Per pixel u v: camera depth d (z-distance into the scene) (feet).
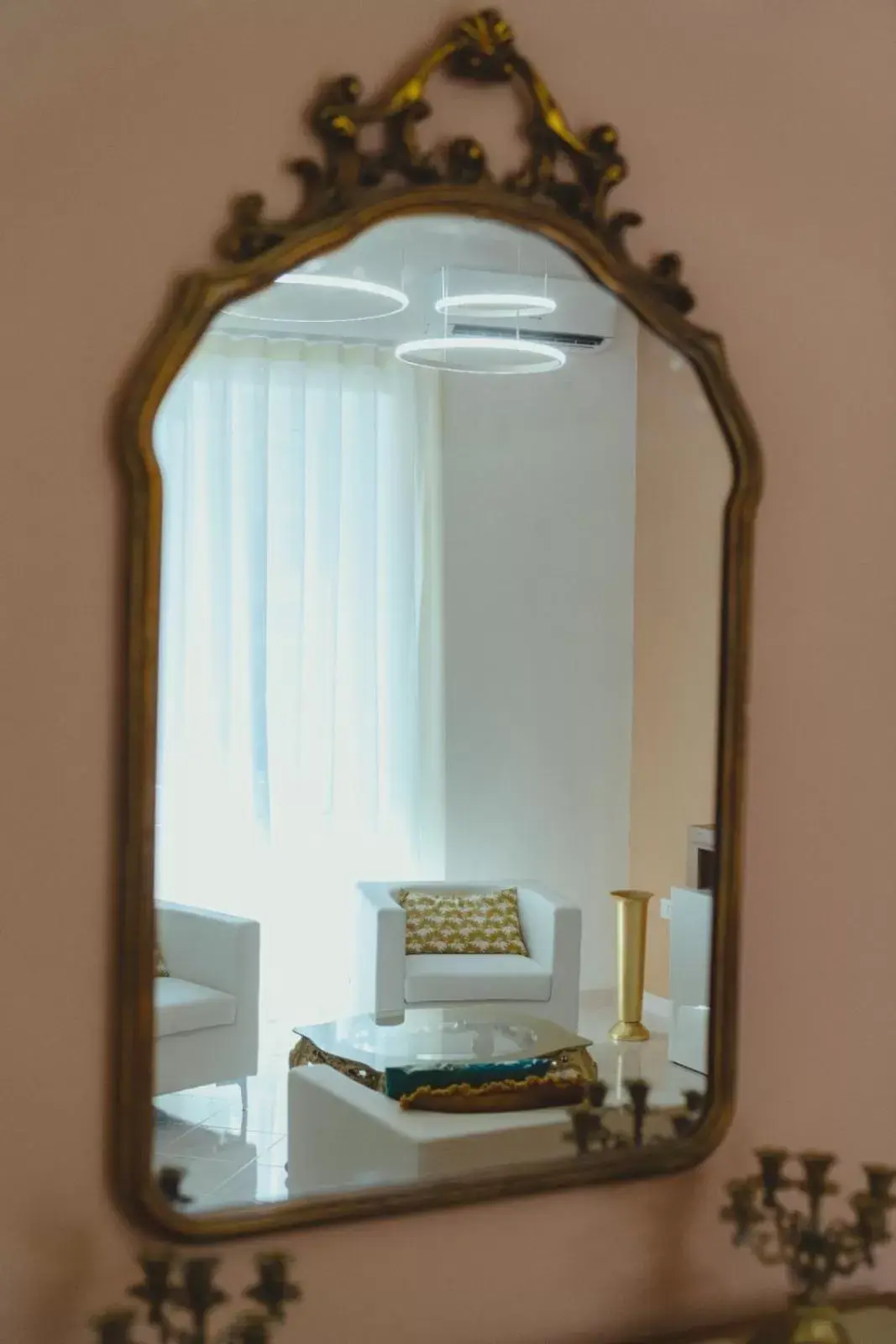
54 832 5.15
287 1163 5.47
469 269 5.73
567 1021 5.98
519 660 5.96
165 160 5.25
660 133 6.14
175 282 5.27
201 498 5.31
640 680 6.14
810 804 6.53
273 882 5.48
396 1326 5.69
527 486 5.93
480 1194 5.73
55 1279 5.16
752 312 6.35
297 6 5.46
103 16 5.15
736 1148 6.38
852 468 6.58
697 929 6.19
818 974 6.56
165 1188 5.25
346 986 5.60
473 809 5.87
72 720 5.17
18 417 5.06
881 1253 6.75
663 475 6.14
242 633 5.41
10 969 5.09
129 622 5.18
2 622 5.06
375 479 5.65
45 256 5.08
